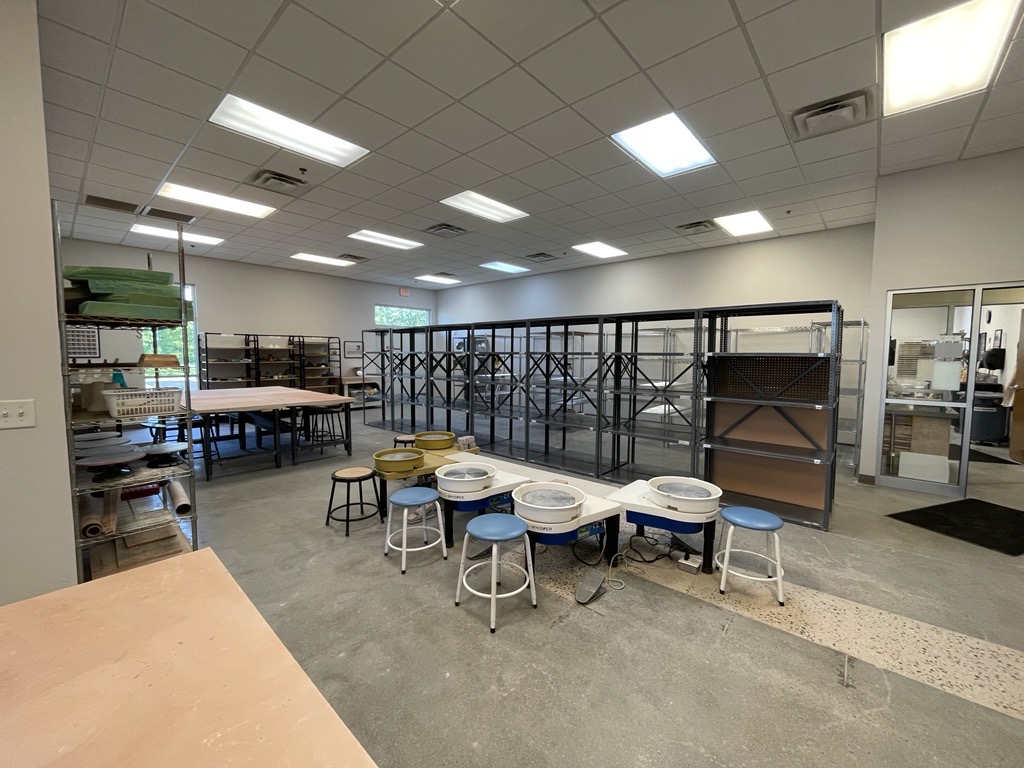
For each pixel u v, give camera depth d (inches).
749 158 147.1
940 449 155.9
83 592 41.7
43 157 69.6
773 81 106.3
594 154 145.2
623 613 85.0
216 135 131.7
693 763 53.9
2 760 24.4
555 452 225.8
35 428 70.8
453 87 109.0
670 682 67.2
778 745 56.4
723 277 268.4
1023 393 204.2
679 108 118.2
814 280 236.1
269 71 102.5
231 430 260.4
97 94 110.5
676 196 183.6
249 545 115.1
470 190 177.9
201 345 301.9
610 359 193.2
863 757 54.7
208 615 38.6
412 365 287.6
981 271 143.4
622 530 125.5
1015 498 151.9
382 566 104.0
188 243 264.5
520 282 386.3
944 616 83.8
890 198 157.9
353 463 202.5
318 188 175.5
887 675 68.7
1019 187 137.3
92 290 79.7
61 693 29.4
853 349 228.5
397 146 139.6
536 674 68.7
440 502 118.0
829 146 138.3
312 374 363.3
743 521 88.4
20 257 68.5
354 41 92.9
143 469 93.1
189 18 85.7
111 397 83.9
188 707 28.5
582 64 100.3
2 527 68.8
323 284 372.8
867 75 103.6
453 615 84.3
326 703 29.2
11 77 66.6
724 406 156.8
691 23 87.7
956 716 60.9
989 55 96.0
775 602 88.7
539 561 106.3
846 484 168.6
